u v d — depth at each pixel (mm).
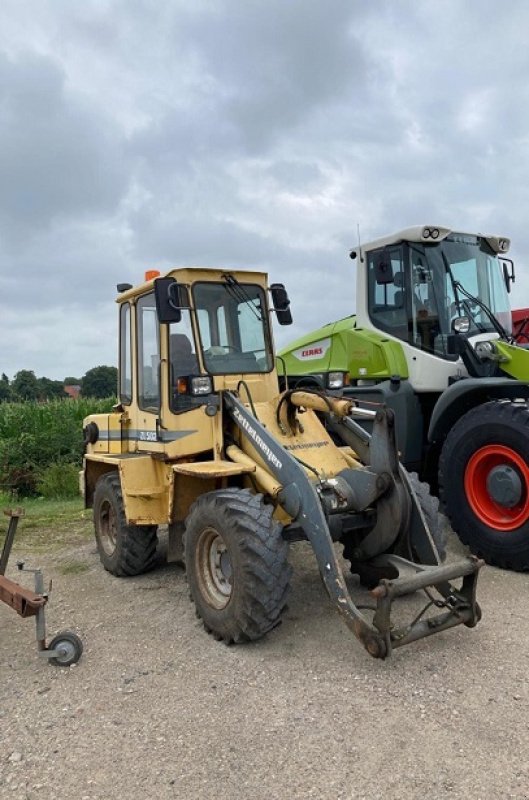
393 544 4453
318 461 4781
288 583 4074
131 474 5402
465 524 5820
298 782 2850
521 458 5391
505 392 6270
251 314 5375
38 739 3283
